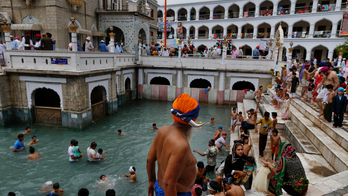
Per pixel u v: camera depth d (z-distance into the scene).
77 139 11.43
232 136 11.59
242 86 23.22
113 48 16.66
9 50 12.71
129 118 15.00
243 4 33.00
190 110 1.84
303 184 4.25
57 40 16.25
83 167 8.94
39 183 7.86
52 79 12.34
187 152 1.73
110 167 9.01
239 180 5.54
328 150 6.57
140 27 21.88
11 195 6.33
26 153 9.88
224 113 16.64
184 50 21.61
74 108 12.28
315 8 28.09
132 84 20.25
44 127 12.96
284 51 32.41
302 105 10.72
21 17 16.55
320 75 10.97
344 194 4.32
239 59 18.56
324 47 29.48
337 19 26.72
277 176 4.45
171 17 38.19
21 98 13.16
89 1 19.39
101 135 12.02
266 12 31.98
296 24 31.17
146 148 10.66
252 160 5.52
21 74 12.79
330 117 7.95
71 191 7.47
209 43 35.94
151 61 20.31
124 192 7.47
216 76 19.14
